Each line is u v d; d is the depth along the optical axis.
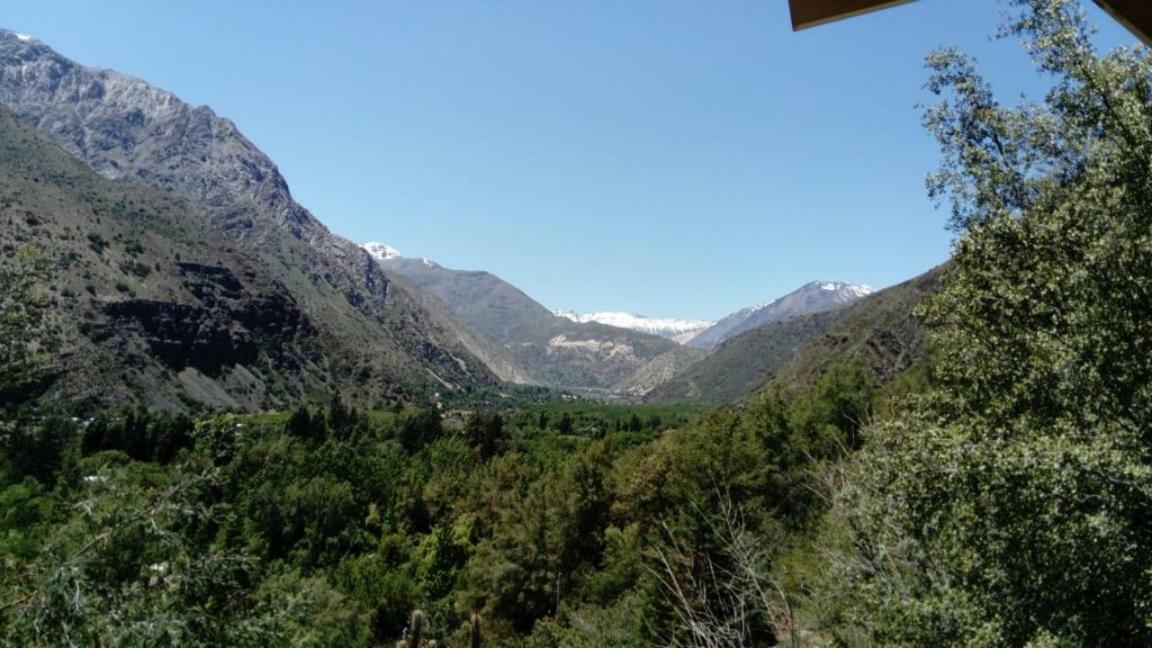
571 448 102.00
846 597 8.58
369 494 81.00
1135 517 6.05
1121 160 8.05
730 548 6.52
